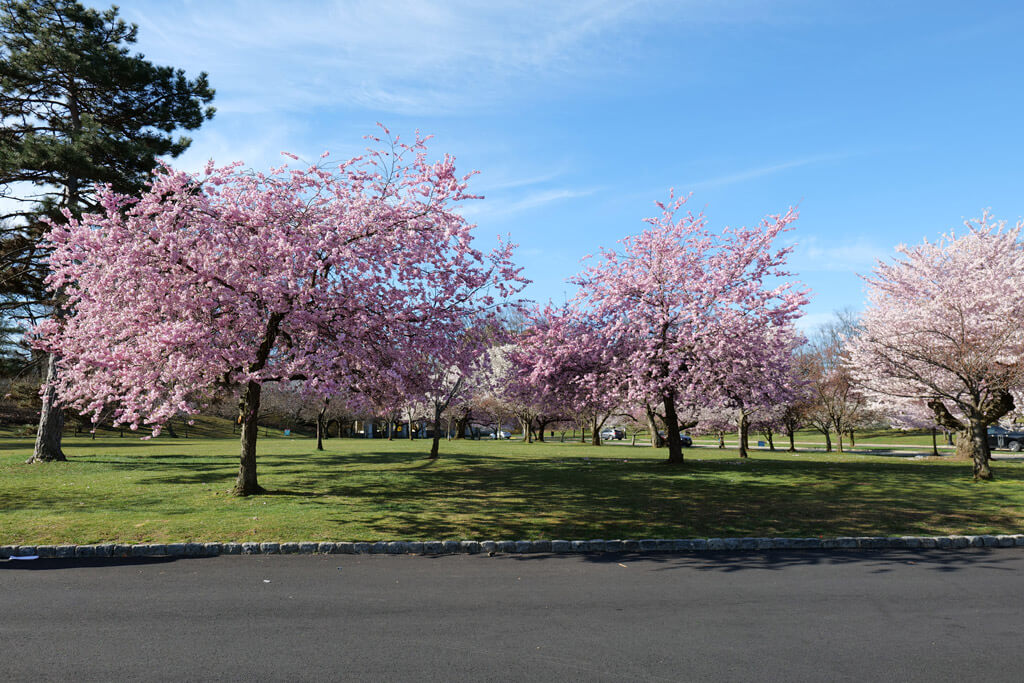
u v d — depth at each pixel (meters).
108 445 40.28
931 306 21.53
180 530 10.77
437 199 15.52
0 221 23.39
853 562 9.42
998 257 25.44
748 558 9.69
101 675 4.96
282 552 9.88
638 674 5.05
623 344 23.70
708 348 21.53
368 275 14.66
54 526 11.00
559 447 41.47
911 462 26.56
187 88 25.73
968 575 8.62
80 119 23.59
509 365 28.11
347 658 5.39
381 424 76.00
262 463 24.80
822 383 41.88
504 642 5.84
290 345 14.82
